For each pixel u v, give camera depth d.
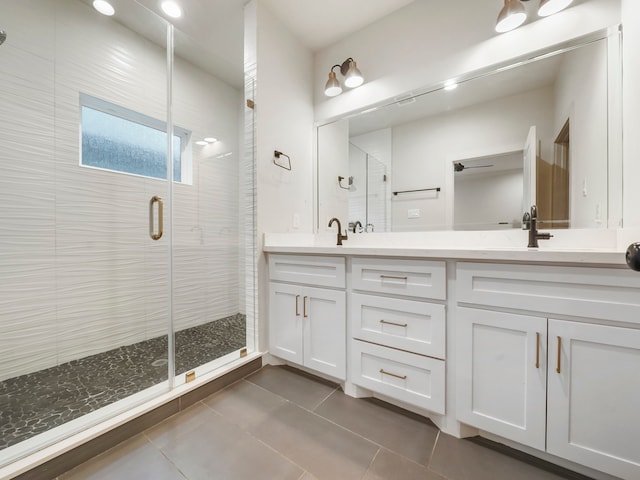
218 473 0.98
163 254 2.06
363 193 2.05
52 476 0.95
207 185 2.33
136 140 2.05
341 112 2.14
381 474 0.97
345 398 1.46
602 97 1.27
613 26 1.24
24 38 1.58
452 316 1.15
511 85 1.52
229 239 2.28
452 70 1.68
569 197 1.37
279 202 1.98
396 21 1.88
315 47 2.24
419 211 1.82
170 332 1.48
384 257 1.32
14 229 1.56
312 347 1.60
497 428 1.05
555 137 1.40
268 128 1.88
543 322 0.97
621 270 0.85
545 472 0.97
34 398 1.34
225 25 2.04
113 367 1.68
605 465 0.88
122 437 1.14
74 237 1.77
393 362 1.30
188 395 1.39
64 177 1.74
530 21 1.45
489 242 1.58
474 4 1.60
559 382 0.94
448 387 1.17
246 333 1.91
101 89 1.88
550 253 0.93
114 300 1.92
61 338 1.72
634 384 0.84
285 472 0.98
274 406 1.38
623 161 1.21
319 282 1.57
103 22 1.88
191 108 2.29
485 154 1.60
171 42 1.82
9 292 1.54
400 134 1.89
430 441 1.13
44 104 1.66
